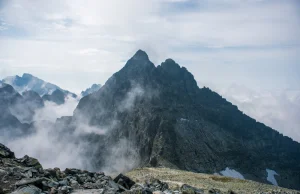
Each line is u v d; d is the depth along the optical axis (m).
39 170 31.47
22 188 25.33
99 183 31.70
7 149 36.00
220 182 111.56
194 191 35.69
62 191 27.34
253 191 88.62
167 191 34.34
